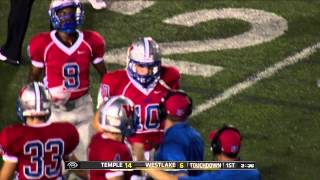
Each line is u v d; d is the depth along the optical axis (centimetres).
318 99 3528
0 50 3750
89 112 2761
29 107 2178
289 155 3094
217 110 3403
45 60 2669
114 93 2481
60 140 2211
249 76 3712
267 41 4081
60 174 2258
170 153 2269
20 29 3688
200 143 2334
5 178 2194
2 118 3297
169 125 2327
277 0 4566
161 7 4416
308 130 3272
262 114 3384
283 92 3575
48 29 4112
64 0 2597
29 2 3669
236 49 3984
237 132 2214
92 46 2695
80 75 2695
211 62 3844
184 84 3616
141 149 2505
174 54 3909
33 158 2192
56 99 2684
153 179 2369
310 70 3794
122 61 3809
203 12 4378
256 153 3095
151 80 2461
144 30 4147
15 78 3631
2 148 2169
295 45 4047
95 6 4297
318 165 3036
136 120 2433
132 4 4431
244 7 4459
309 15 4394
